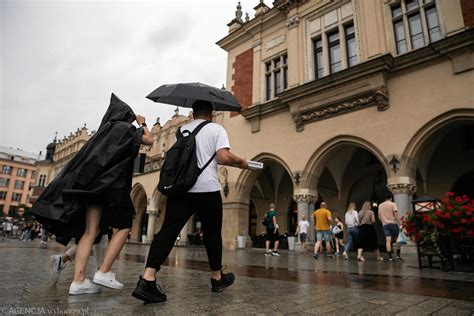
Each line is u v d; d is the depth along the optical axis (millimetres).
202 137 2643
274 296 2600
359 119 10609
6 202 73188
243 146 14547
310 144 11883
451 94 8867
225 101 2945
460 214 5059
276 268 5492
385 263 6832
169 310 1985
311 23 13227
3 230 28406
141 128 2746
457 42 8680
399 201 9172
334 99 11102
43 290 2609
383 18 10883
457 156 13062
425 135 9219
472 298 2680
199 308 2076
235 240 13672
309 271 5016
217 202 2607
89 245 2557
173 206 2514
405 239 8945
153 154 27281
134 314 1848
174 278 3693
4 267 4293
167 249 2342
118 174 2449
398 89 9945
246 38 16266
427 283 3662
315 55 12977
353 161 16609
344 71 10547
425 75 9477
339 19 12211
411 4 10578
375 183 16219
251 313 1979
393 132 9758
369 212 7762
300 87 11820
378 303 2387
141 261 6199
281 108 13195
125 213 2635
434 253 5277
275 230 10070
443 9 9570
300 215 11516
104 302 2178
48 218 2389
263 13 15016
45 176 39344
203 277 3812
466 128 12930
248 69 15742
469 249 5422
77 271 2490
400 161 9414
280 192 19312
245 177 14195
